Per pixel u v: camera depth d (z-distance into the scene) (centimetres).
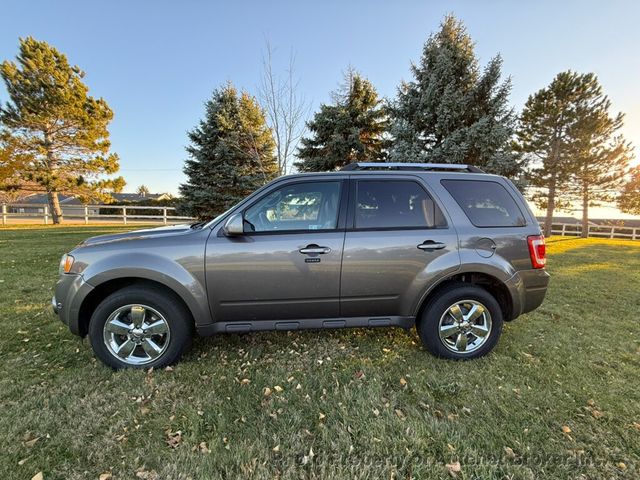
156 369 275
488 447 194
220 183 1451
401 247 283
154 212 2733
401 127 1091
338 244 277
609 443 198
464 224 295
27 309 415
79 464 180
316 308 283
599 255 1077
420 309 301
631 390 254
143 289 272
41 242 1015
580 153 1875
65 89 1780
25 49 1717
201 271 268
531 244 301
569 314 436
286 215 284
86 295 266
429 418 218
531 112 1942
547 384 261
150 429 207
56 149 1866
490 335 300
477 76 1059
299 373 274
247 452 188
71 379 259
